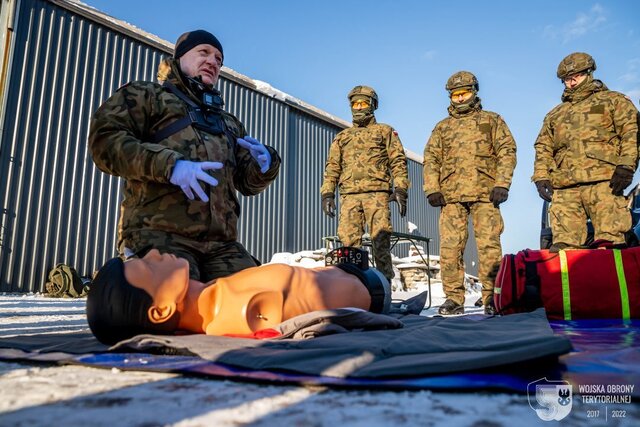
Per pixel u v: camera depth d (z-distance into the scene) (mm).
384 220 4836
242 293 1651
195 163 1999
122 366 1141
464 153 4492
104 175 9258
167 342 1324
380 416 708
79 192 8883
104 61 9617
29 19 8617
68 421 687
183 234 2207
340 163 5242
